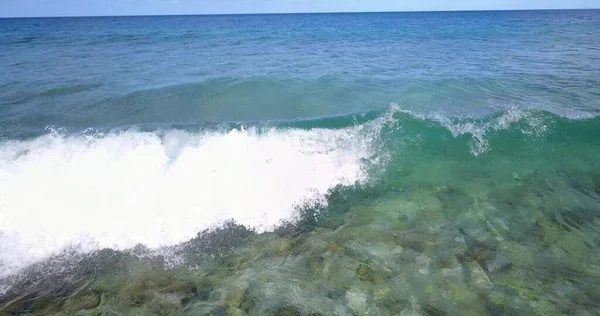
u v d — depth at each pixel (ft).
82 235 16.14
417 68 49.73
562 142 23.62
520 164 21.93
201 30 138.00
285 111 30.60
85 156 20.17
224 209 18.04
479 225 16.87
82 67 50.11
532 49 68.13
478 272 14.03
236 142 21.85
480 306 12.48
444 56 61.05
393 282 13.67
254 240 16.30
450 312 12.28
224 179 19.72
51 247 15.53
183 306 12.75
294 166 20.90
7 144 20.52
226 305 12.76
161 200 18.24
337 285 13.60
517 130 24.56
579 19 206.49
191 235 16.55
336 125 24.41
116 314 12.44
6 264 14.61
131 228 16.62
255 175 20.12
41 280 13.92
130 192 18.43
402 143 23.36
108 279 14.01
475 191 19.65
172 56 61.82
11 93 35.42
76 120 28.48
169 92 35.29
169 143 21.88
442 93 35.32
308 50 70.95
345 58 59.72
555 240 15.71
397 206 18.54
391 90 36.65
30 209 17.08
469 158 22.49
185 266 14.70
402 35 105.19
